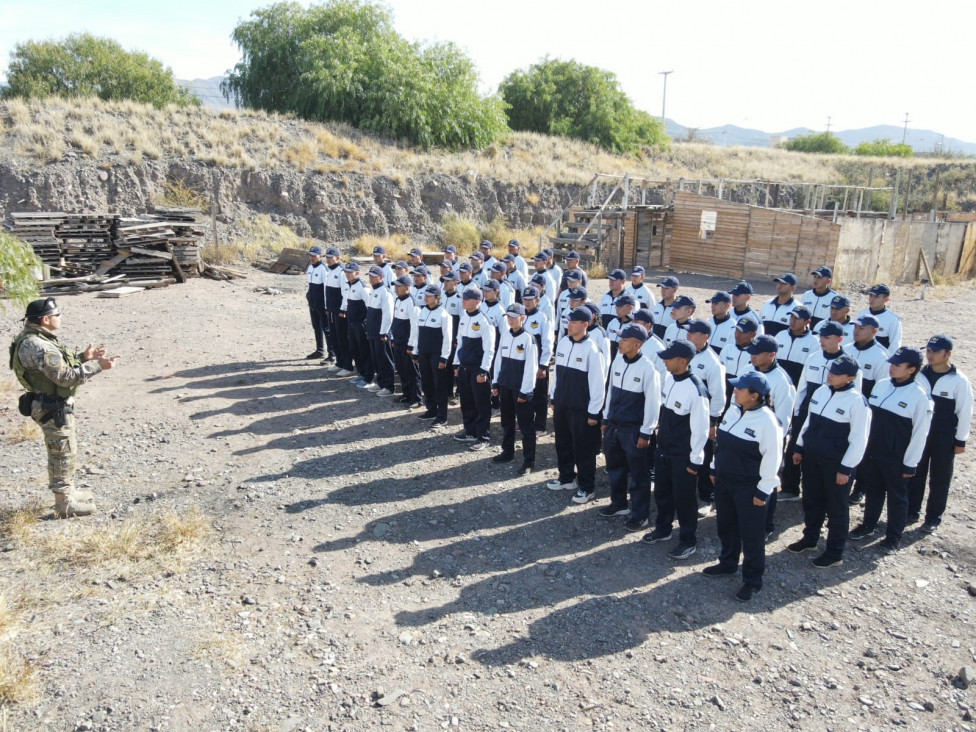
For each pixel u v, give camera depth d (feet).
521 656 16.57
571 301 31.65
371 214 90.53
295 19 113.60
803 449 21.03
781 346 27.61
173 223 64.18
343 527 22.59
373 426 31.58
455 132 111.55
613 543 22.21
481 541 22.04
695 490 20.93
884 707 15.25
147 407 32.55
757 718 14.83
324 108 107.34
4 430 28.99
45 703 14.71
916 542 22.61
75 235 59.98
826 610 18.76
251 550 20.97
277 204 85.87
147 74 120.37
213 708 14.71
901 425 21.07
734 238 82.28
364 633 17.26
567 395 24.30
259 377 38.17
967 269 88.43
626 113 147.95
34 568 19.42
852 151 220.64
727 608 18.70
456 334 34.50
